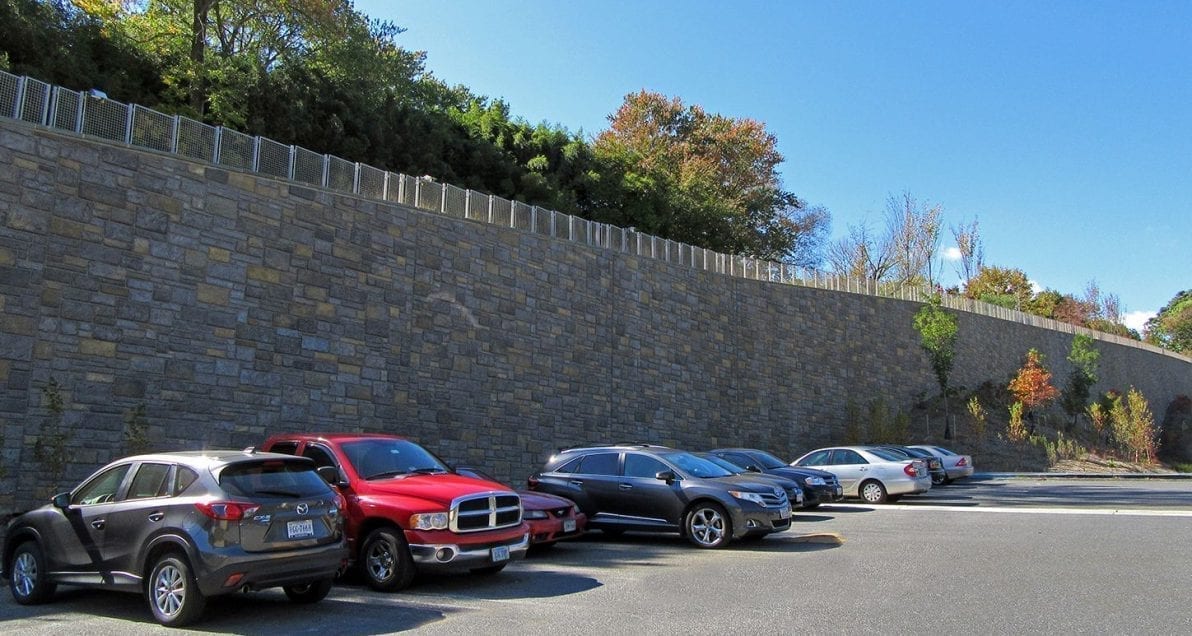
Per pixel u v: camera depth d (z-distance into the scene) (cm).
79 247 1505
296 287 1866
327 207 1956
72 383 1469
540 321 2530
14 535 906
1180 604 802
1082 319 8312
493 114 4372
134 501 813
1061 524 1519
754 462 1945
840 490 1944
